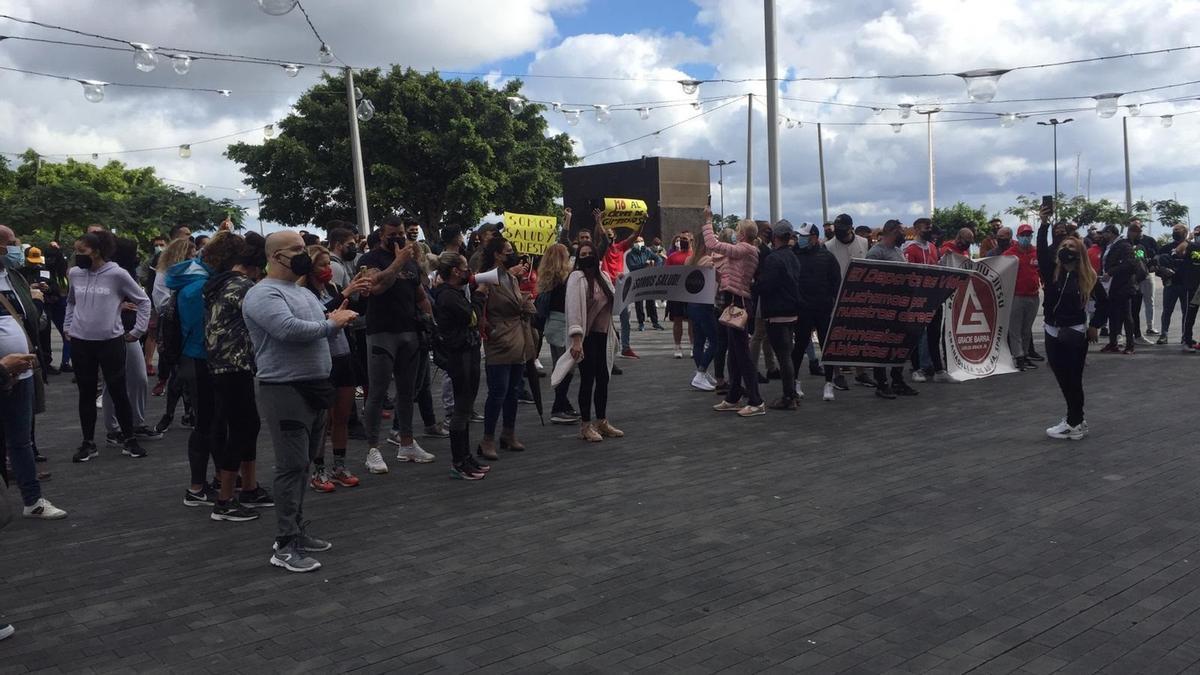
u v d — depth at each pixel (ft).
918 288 31.86
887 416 29.60
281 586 15.53
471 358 22.21
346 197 112.57
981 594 14.67
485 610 14.37
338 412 21.79
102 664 12.67
